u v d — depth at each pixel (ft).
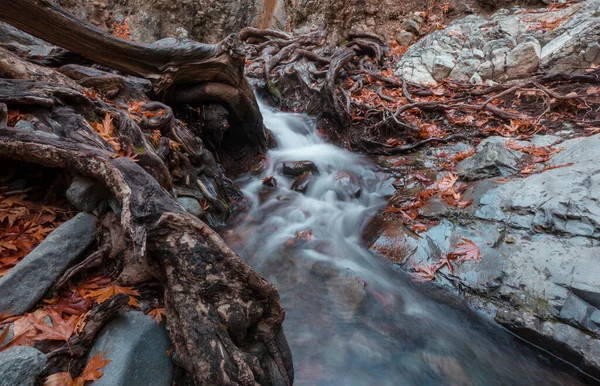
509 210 12.30
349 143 21.26
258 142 19.76
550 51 21.03
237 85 16.88
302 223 15.37
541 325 9.42
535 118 17.97
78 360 5.35
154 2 34.58
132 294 6.48
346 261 12.99
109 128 10.11
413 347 9.66
